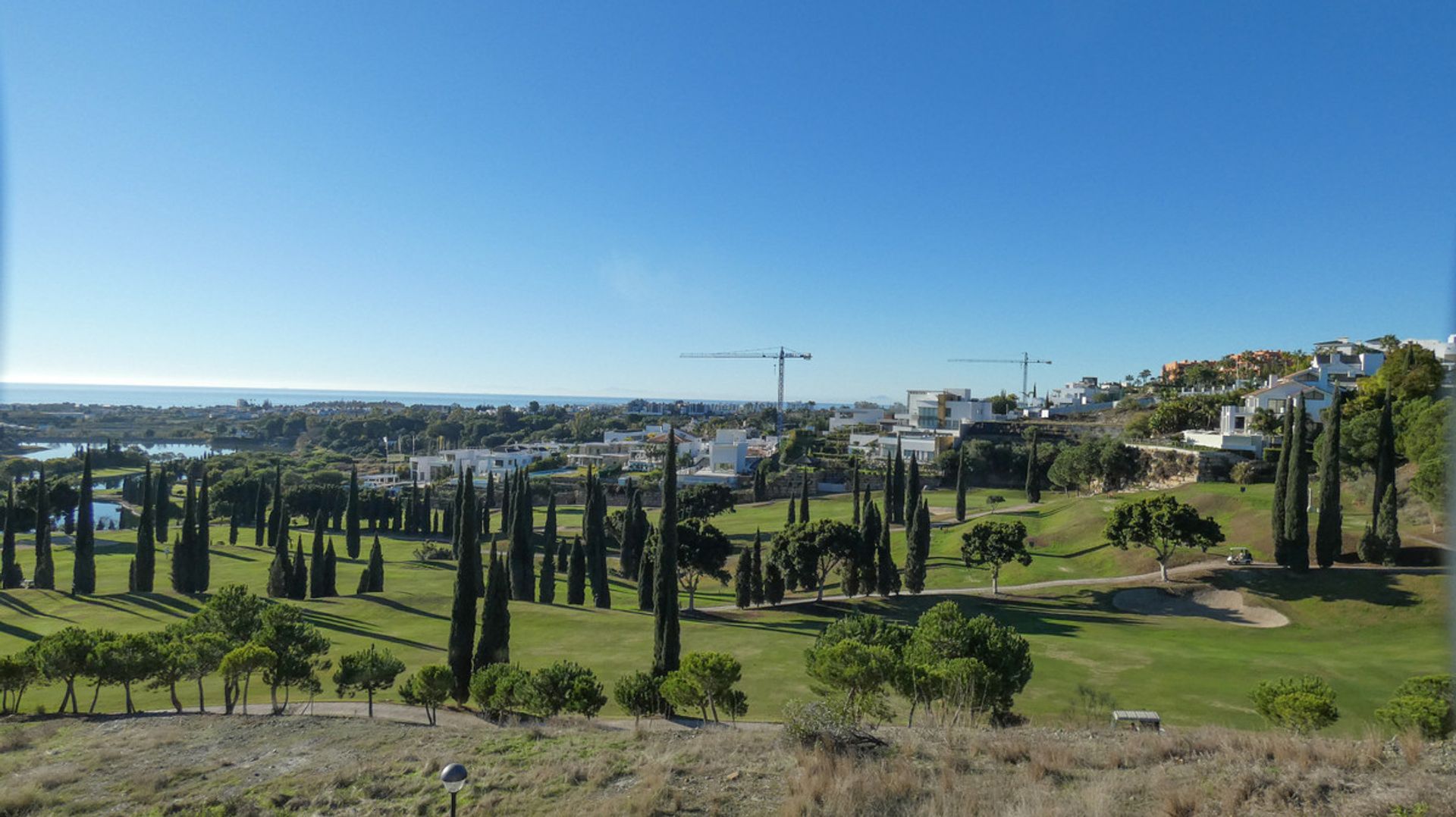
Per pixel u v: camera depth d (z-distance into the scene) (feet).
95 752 71.92
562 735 69.67
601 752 61.46
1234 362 574.97
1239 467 269.64
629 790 51.83
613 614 165.78
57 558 272.10
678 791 50.42
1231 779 43.37
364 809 53.01
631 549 244.42
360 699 106.11
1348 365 389.19
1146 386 621.31
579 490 441.68
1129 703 94.53
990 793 44.91
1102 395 589.32
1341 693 99.91
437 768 60.23
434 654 130.11
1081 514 255.91
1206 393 448.65
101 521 409.08
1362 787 41.39
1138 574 192.95
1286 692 69.05
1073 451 323.57
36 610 171.94
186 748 72.49
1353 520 199.93
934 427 526.16
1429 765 44.57
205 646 92.27
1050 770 48.96
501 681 89.76
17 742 77.20
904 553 245.86
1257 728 83.46
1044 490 391.04
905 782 47.11
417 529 358.64
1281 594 163.84
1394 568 167.63
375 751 68.23
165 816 53.83
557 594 220.84
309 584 207.92
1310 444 240.12
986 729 64.23
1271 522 202.08
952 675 68.64
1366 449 200.44
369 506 369.09
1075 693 99.81
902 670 69.92
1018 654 77.00
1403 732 56.80
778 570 186.19
